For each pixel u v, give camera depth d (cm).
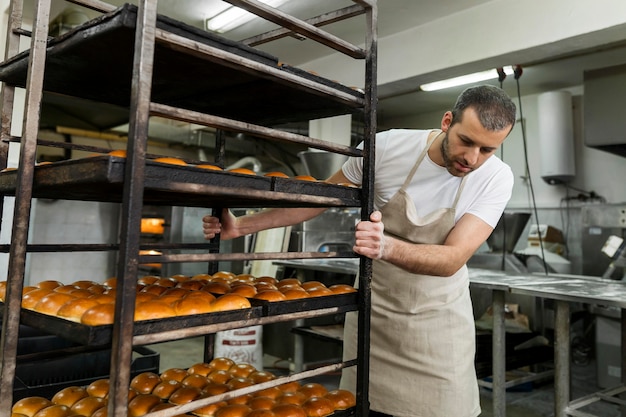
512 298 368
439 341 168
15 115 329
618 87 374
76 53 95
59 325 84
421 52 370
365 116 119
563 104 507
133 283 76
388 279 177
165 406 106
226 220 162
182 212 508
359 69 422
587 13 282
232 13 362
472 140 131
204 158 731
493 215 157
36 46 96
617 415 311
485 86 136
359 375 119
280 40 412
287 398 121
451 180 163
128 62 100
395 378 173
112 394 74
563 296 214
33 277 432
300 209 165
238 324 93
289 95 122
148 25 76
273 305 101
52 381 159
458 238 150
